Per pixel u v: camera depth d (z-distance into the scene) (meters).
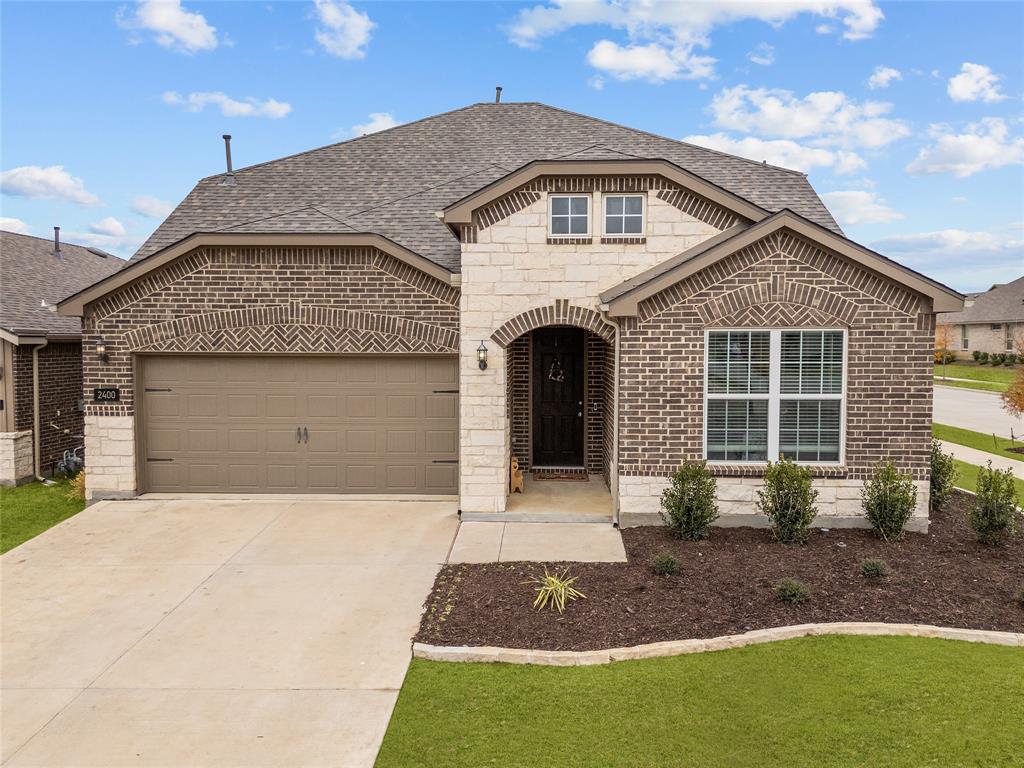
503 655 6.29
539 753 4.91
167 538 9.87
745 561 8.52
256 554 9.23
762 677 5.88
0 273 15.52
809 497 9.19
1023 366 21.70
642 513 10.08
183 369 11.84
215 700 5.76
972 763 4.72
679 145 14.42
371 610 7.50
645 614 7.06
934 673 5.90
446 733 5.17
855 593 7.53
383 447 11.89
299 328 11.59
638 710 5.42
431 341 11.52
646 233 10.47
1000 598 7.45
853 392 9.71
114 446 11.72
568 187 10.45
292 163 14.61
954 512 11.01
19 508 11.53
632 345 9.90
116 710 5.62
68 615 7.43
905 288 9.55
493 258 10.53
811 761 4.77
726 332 9.84
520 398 13.20
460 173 13.94
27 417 13.47
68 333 14.20
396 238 11.98
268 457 11.93
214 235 11.23
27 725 5.41
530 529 10.16
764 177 13.14
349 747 5.09
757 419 9.94
